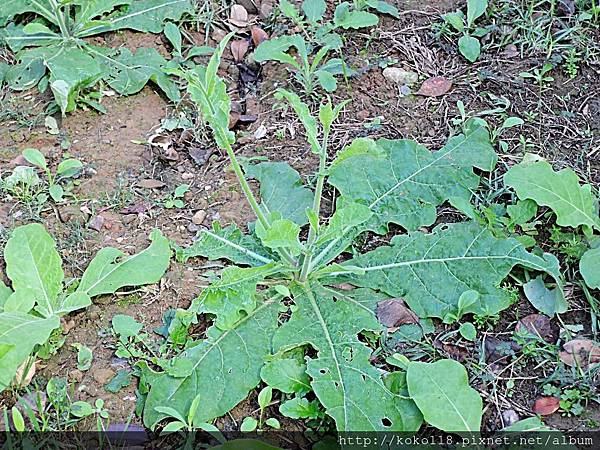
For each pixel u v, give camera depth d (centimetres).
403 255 92
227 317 85
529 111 110
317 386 80
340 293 89
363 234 97
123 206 102
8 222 99
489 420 81
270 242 83
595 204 97
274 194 100
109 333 89
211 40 124
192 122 112
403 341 87
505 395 83
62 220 100
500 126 108
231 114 112
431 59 118
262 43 113
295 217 98
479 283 89
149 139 110
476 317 88
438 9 125
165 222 100
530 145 105
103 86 115
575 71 114
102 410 82
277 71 118
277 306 87
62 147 109
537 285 90
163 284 93
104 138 110
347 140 108
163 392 81
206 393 81
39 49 117
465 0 126
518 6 123
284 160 107
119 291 92
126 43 122
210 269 95
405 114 111
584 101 110
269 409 82
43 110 113
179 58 119
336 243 93
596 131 107
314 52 119
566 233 96
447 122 109
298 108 86
